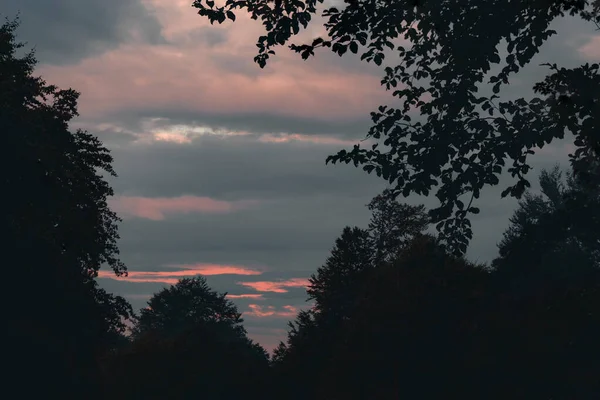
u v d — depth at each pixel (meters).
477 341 32.78
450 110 18.45
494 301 33.94
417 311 34.97
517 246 25.09
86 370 39.75
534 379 30.88
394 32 18.02
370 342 35.94
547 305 32.19
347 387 36.38
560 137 17.95
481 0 17.81
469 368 32.41
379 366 35.31
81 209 45.69
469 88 18.78
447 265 37.59
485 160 18.19
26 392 35.28
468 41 18.08
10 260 36.88
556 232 23.88
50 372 36.12
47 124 44.53
